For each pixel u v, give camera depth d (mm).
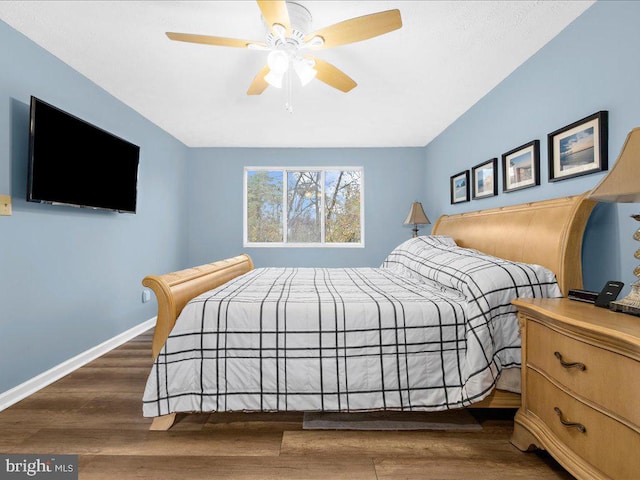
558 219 1829
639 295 1261
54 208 2355
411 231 4664
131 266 3328
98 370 2473
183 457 1461
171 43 2186
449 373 1604
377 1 1761
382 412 1826
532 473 1357
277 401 1584
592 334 1093
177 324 1624
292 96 3012
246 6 1805
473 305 1619
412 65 2443
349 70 2521
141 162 3502
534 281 1684
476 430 1665
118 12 1873
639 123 1542
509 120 2582
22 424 1726
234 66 2482
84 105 2639
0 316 1951
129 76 2645
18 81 2066
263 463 1424
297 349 1605
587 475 1110
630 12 1575
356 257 4719
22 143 2100
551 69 2111
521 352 1538
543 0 1758
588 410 1131
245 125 3795
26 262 2127
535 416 1440
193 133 4094
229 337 1614
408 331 1621
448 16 1888
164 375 1587
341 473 1363
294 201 4820
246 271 3283
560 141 2010
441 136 4039
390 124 3752
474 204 3191
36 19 1938
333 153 4691
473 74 2572
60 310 2402
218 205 4703
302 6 1762
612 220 1688
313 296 1841
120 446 1538
